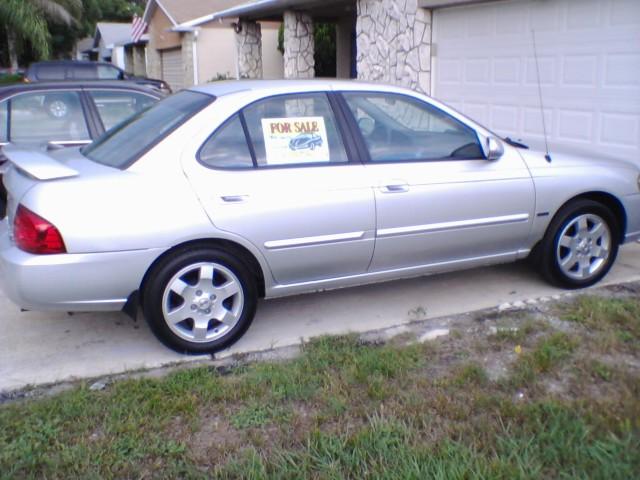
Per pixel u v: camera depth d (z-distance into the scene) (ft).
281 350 15.30
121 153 15.25
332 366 13.93
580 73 27.40
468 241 17.19
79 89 23.13
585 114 27.48
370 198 15.74
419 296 18.44
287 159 15.40
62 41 135.64
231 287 15.05
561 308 16.79
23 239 13.74
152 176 14.29
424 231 16.51
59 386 13.83
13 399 13.32
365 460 10.62
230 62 79.30
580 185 17.99
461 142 17.11
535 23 28.96
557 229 18.04
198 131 14.80
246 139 15.14
